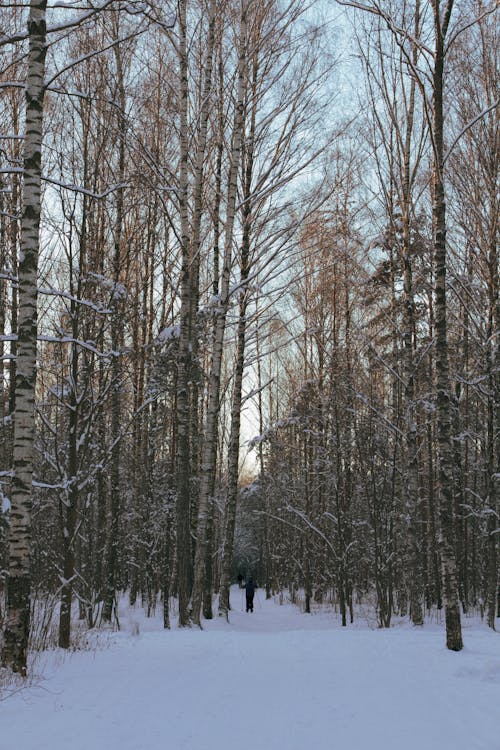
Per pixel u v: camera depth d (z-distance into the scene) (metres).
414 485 16.44
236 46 15.60
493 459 16.28
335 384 18.91
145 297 17.33
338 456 19.28
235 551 53.28
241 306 18.88
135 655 9.34
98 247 11.94
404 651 9.51
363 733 5.10
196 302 17.41
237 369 19.28
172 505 16.83
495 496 16.33
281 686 6.97
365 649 9.77
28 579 7.69
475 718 5.66
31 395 7.97
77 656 9.13
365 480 18.59
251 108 16.39
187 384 15.49
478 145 14.95
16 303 13.75
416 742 4.86
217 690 6.73
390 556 17.27
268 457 34.06
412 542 16.16
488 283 15.23
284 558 34.50
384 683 7.15
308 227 15.56
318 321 21.92
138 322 15.76
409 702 6.23
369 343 17.30
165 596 15.59
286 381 33.34
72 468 11.07
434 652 9.37
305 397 25.28
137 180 13.27
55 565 11.45
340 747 4.70
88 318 11.40
